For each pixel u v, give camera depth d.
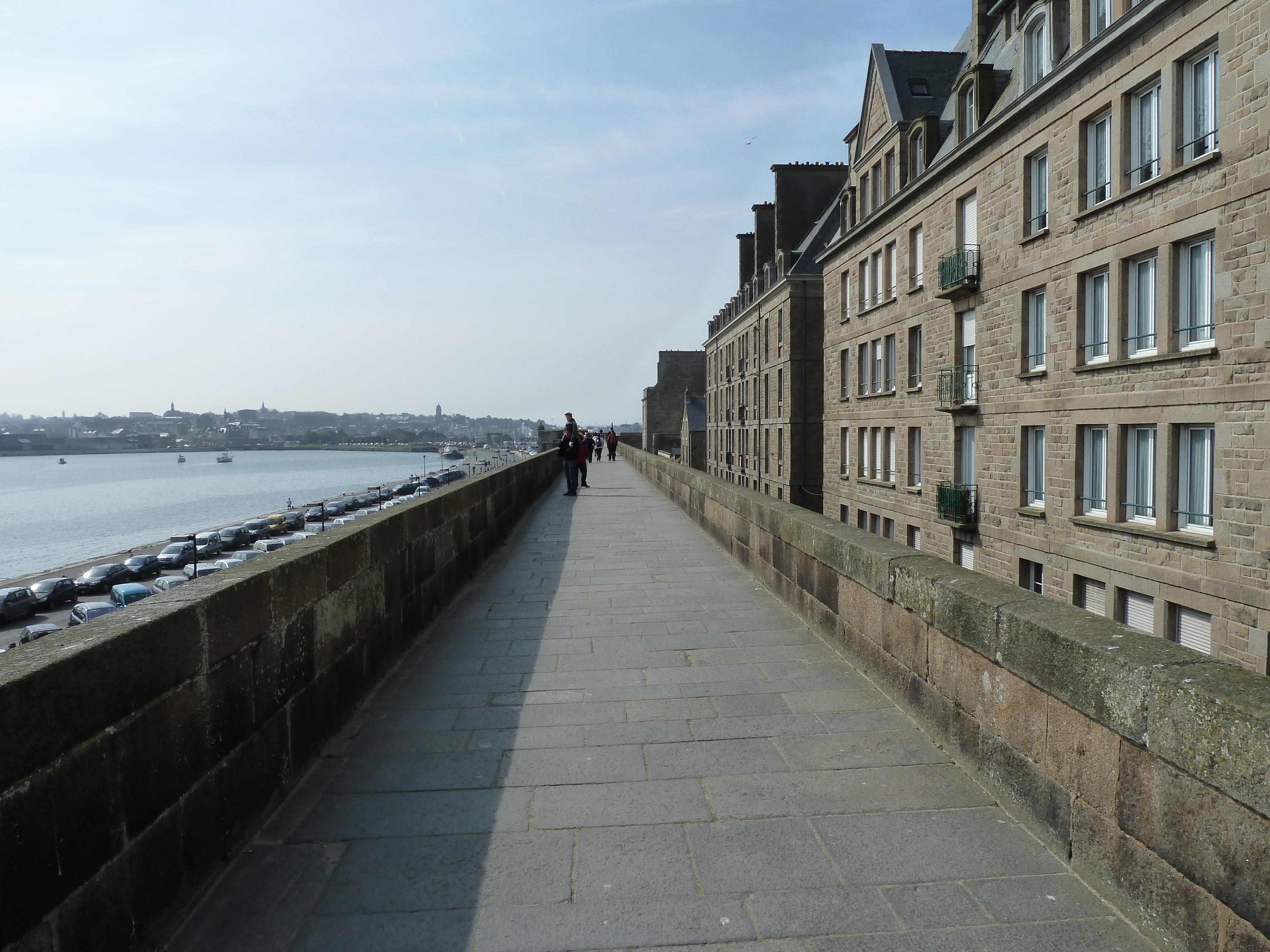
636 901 3.08
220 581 3.54
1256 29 13.95
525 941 2.84
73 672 2.41
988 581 4.45
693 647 6.71
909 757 4.41
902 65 32.47
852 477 33.97
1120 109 17.44
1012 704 3.74
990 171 22.67
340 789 4.09
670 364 103.50
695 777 4.19
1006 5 25.27
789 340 45.38
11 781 2.14
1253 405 14.18
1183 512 16.08
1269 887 2.26
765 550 9.24
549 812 3.82
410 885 3.20
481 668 6.20
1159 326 16.34
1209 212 15.05
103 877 2.52
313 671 4.45
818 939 2.83
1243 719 2.36
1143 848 2.83
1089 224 18.44
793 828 3.64
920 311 27.17
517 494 16.05
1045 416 20.28
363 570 5.46
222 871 3.30
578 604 8.48
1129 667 2.89
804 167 49.22
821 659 6.30
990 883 3.17
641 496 23.22
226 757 3.38
